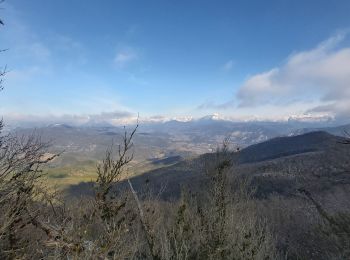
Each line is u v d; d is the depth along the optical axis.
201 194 6.28
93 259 3.58
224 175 6.60
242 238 6.16
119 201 4.41
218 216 5.69
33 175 4.31
